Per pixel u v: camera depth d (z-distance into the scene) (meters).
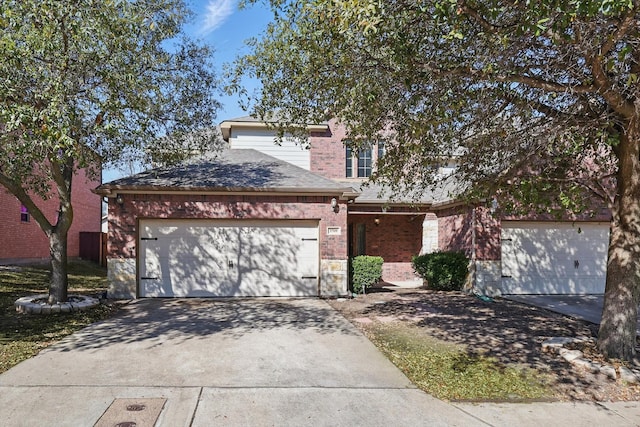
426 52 5.90
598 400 5.04
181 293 11.47
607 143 6.23
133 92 7.46
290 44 6.32
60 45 6.45
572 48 5.39
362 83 6.04
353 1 4.46
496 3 4.78
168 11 8.62
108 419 4.26
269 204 11.75
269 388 5.15
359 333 7.86
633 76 4.81
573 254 13.51
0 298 10.50
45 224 9.45
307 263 12.00
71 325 8.05
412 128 6.47
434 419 4.48
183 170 12.60
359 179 16.34
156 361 6.02
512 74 5.75
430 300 11.73
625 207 6.29
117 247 11.15
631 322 6.22
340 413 4.56
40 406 4.52
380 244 16.53
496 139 7.27
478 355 6.61
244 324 8.41
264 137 16.33
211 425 4.21
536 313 10.08
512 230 13.25
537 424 4.43
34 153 6.91
